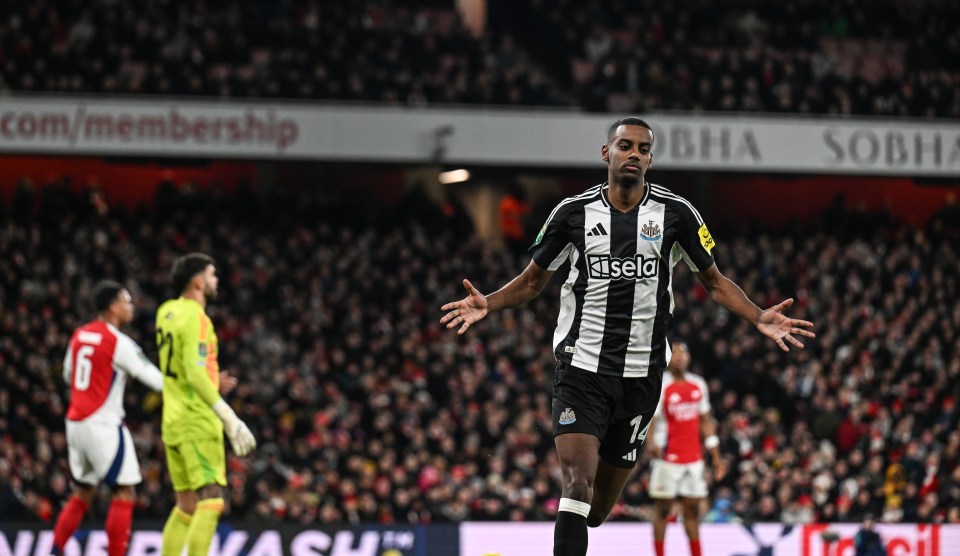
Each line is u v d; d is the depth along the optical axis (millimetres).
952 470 59281
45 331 62906
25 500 47906
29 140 76250
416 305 72500
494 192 96438
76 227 76125
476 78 83938
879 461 57531
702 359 68938
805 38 93438
